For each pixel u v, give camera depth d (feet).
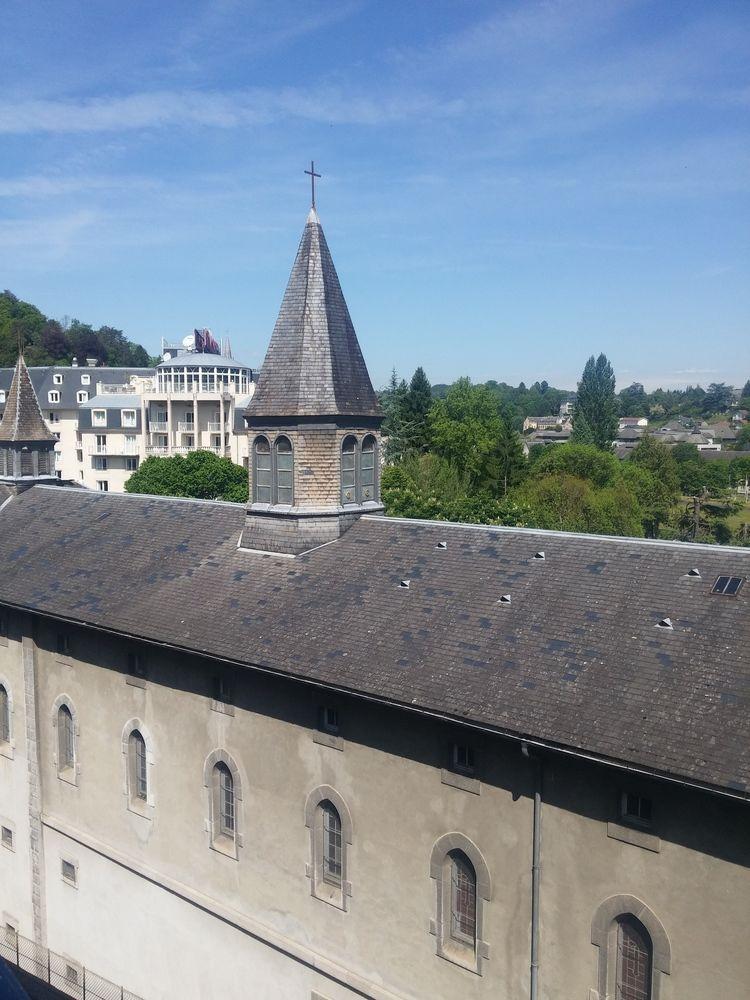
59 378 377.50
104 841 85.81
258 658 67.62
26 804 93.76
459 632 63.72
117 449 320.29
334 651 65.92
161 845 80.38
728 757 46.68
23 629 92.02
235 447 314.96
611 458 294.66
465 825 58.80
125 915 84.48
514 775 56.03
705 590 59.52
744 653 53.26
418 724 60.85
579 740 50.67
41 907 93.20
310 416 82.43
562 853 54.13
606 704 52.80
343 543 82.79
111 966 86.38
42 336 560.61
